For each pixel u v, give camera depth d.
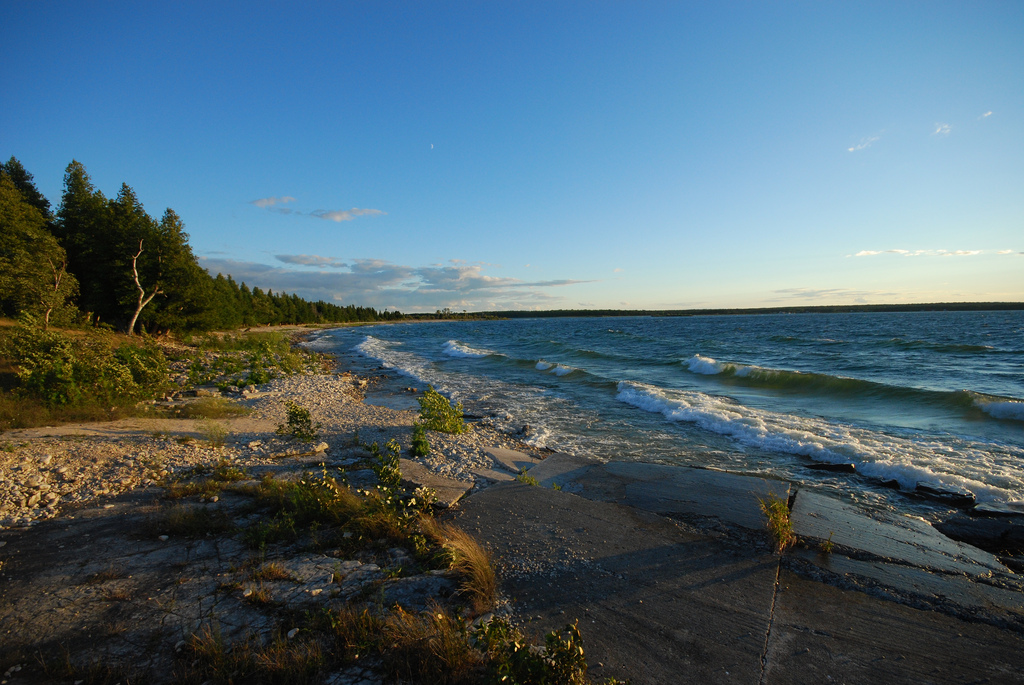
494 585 4.09
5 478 6.04
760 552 4.82
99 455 7.23
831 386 15.96
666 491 6.79
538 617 3.65
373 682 2.78
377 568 4.21
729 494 6.64
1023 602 3.96
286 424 10.83
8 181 27.09
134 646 3.10
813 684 2.95
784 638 3.42
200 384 16.67
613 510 5.98
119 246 28.94
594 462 8.46
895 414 12.44
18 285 20.42
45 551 4.45
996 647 3.35
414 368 25.31
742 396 15.86
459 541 4.56
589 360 28.28
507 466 8.13
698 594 4.01
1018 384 16.61
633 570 4.41
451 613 3.57
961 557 4.81
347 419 11.65
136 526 5.02
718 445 10.24
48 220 30.80
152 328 33.16
